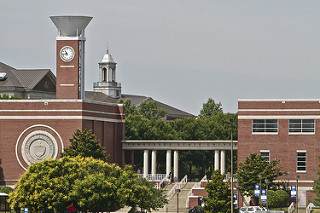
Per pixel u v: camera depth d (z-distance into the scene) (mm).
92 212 195125
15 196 185875
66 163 191125
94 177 186000
